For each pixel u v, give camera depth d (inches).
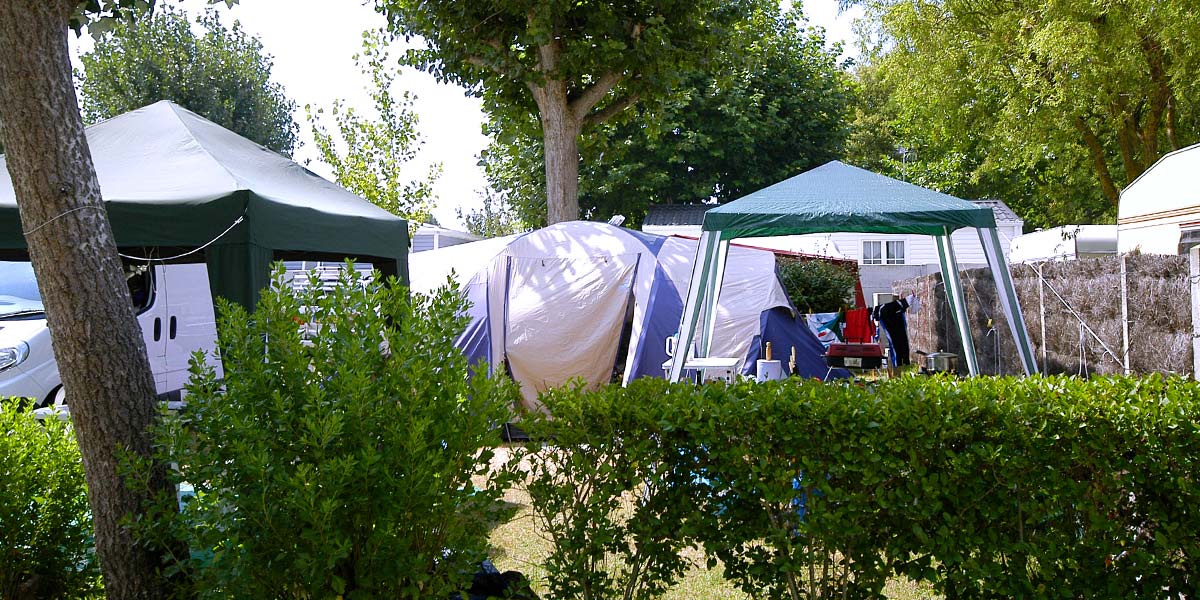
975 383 128.9
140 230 209.9
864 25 761.6
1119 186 781.3
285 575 107.3
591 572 125.9
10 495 128.6
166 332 345.7
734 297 386.0
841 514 117.2
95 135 262.4
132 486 112.5
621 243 346.3
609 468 125.6
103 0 163.8
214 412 109.3
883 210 264.4
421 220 573.3
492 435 117.4
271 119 1190.9
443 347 119.2
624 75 438.9
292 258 295.3
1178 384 124.0
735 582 126.5
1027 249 650.8
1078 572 117.0
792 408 121.0
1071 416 115.1
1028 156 751.7
